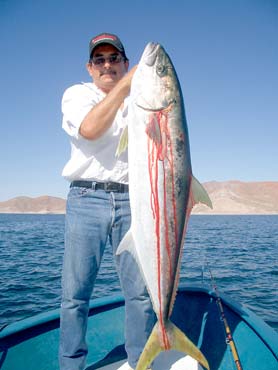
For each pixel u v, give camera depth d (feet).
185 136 8.32
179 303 12.59
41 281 31.58
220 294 12.28
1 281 31.58
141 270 8.16
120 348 10.78
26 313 22.45
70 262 8.71
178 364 9.86
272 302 24.97
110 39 9.20
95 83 9.72
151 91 8.23
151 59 8.38
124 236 8.18
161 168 8.05
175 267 8.16
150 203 8.02
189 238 76.28
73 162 8.96
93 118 7.86
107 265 39.17
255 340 9.45
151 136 8.10
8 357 9.59
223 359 9.57
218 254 49.70
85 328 8.86
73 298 8.64
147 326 9.08
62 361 8.62
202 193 8.37
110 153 8.89
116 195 8.91
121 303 12.46
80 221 8.74
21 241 68.49
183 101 8.55
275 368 8.09
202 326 11.39
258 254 50.03
